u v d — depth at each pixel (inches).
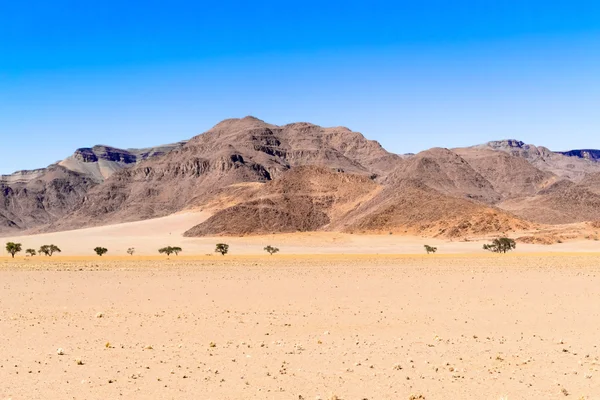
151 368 913.5
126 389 800.3
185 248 7091.5
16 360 965.8
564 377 863.1
